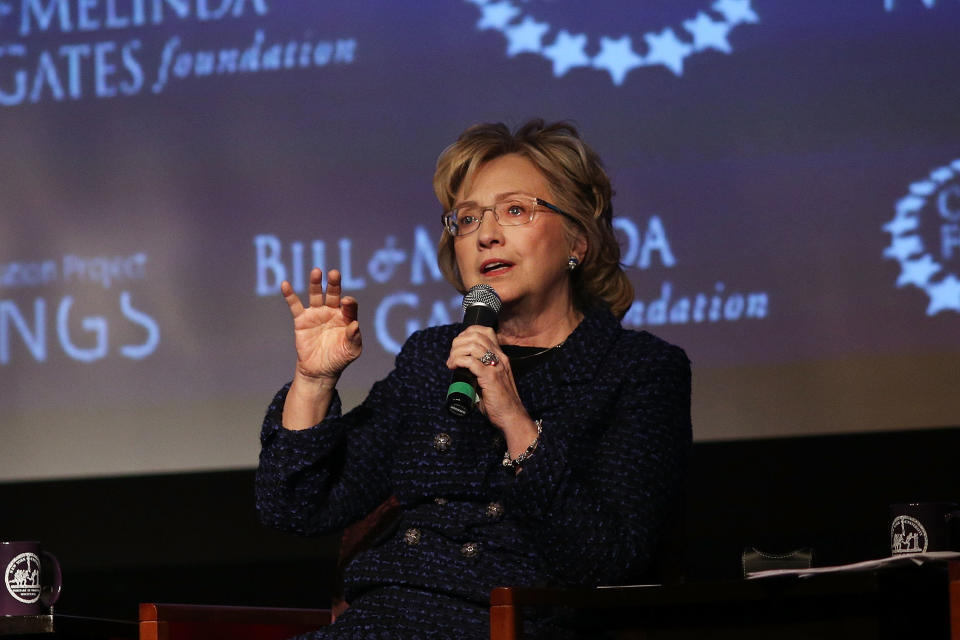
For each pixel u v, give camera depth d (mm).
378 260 14461
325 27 14914
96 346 14875
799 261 13750
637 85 14203
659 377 7262
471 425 7262
